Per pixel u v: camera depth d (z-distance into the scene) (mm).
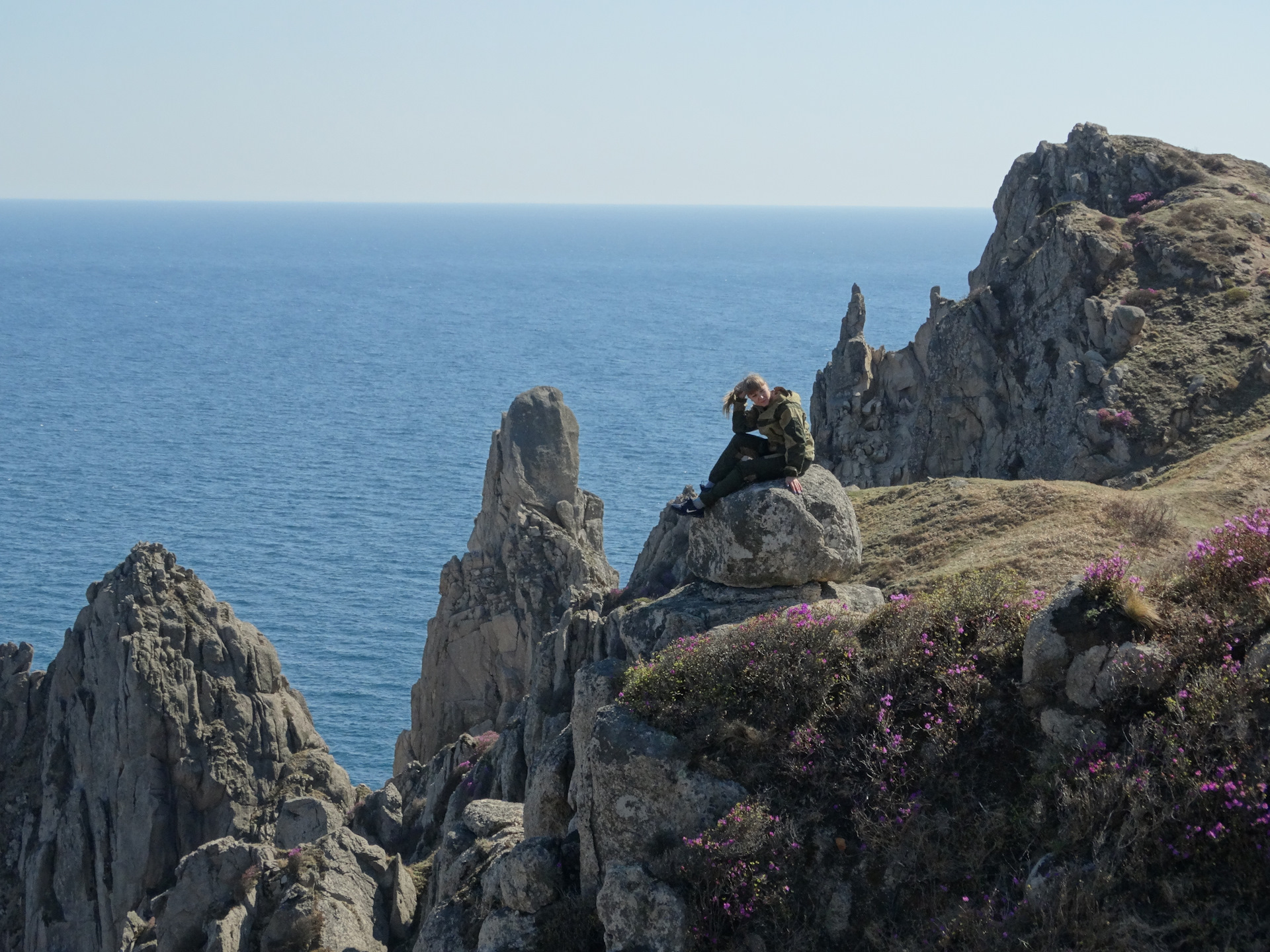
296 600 126438
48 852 45469
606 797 14219
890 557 36688
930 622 14742
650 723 14594
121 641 46438
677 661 15188
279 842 37406
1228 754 11484
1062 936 11094
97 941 44594
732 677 14852
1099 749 12430
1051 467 57906
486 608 60562
